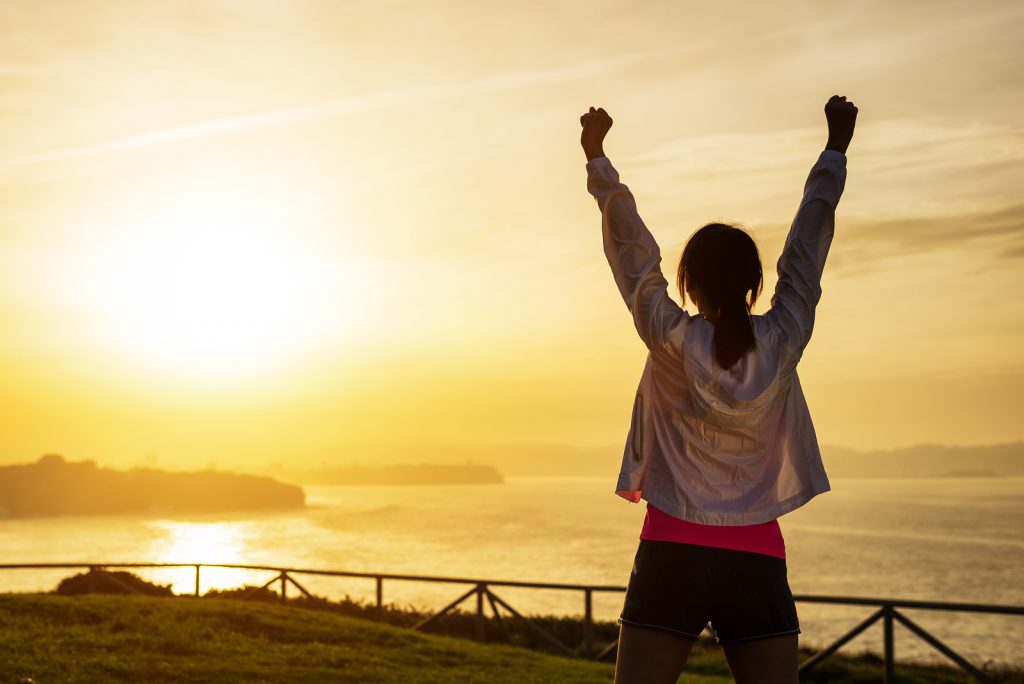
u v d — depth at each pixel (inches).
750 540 102.3
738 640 103.0
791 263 108.6
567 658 602.2
